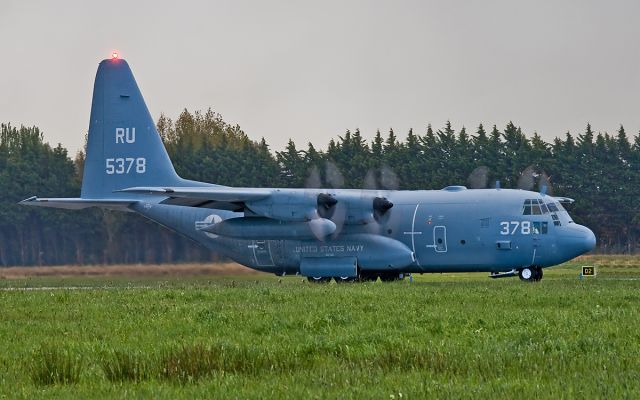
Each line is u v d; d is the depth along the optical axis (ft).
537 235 526.16
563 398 162.81
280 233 541.34
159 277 648.38
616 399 161.89
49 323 299.38
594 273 599.57
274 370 194.08
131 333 269.03
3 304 371.97
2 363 215.72
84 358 212.64
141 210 600.39
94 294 422.82
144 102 608.60
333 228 527.40
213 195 530.27
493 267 535.60
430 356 201.57
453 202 540.52
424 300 354.33
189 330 271.49
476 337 242.99
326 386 176.14
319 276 555.69
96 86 611.88
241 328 273.95
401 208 545.44
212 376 188.14
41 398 172.24
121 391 176.14
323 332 260.62
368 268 549.54
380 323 277.44
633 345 225.56
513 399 162.91
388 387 174.81
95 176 610.24
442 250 536.83
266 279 613.11
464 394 166.71
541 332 250.78
